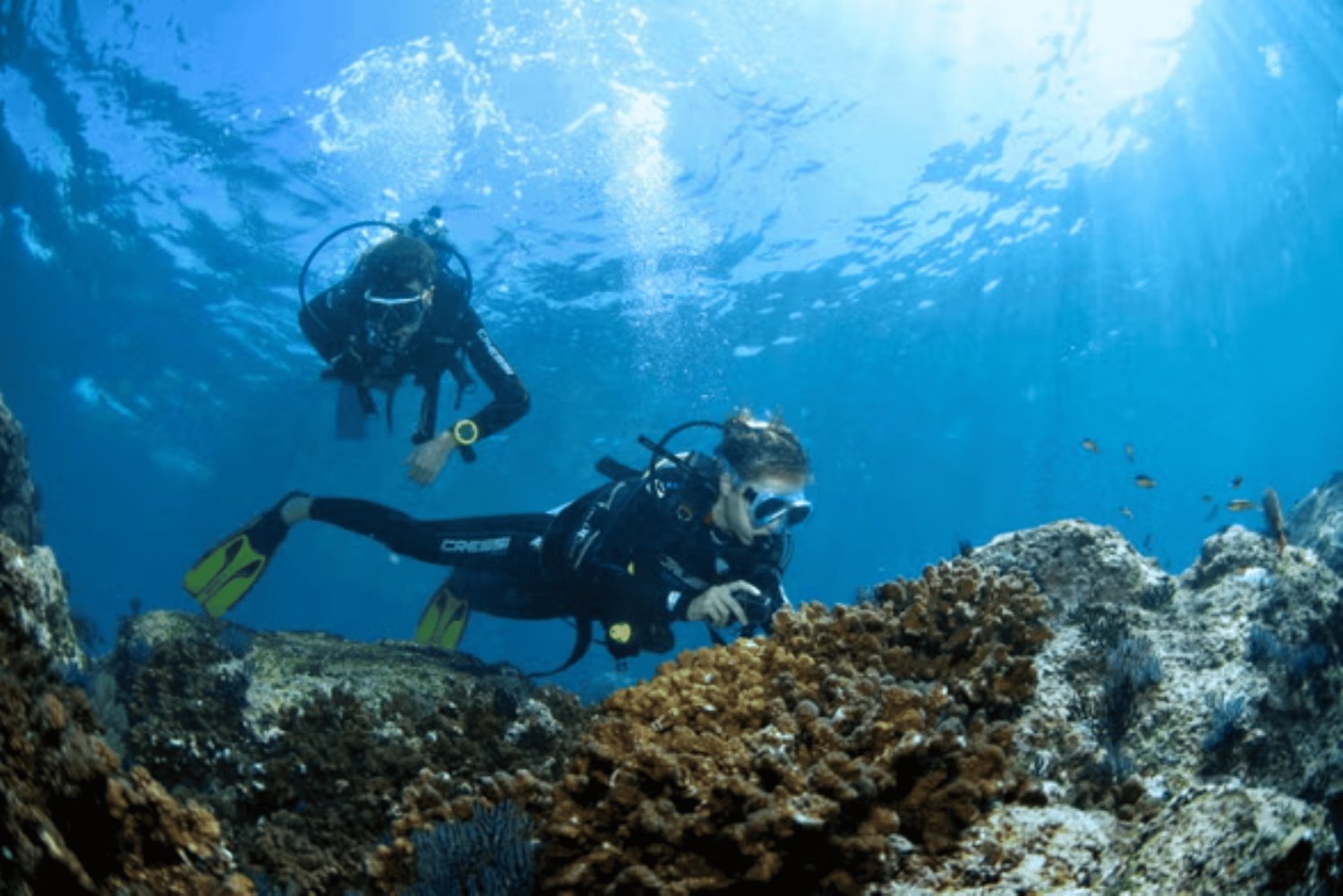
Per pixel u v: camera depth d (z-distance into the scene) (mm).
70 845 1976
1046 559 4895
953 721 3045
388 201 20094
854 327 29266
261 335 25594
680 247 22922
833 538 45156
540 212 20906
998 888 2539
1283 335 43594
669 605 4871
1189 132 25312
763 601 4715
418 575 30750
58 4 16094
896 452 38562
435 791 3238
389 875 2924
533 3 17641
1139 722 3803
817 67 20125
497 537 5332
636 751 2957
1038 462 41469
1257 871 2213
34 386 28422
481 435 5895
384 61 17984
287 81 18047
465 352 6184
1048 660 4180
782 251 24406
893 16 19578
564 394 28016
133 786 2256
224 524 31531
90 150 19453
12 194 20875
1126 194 26969
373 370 6039
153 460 30078
